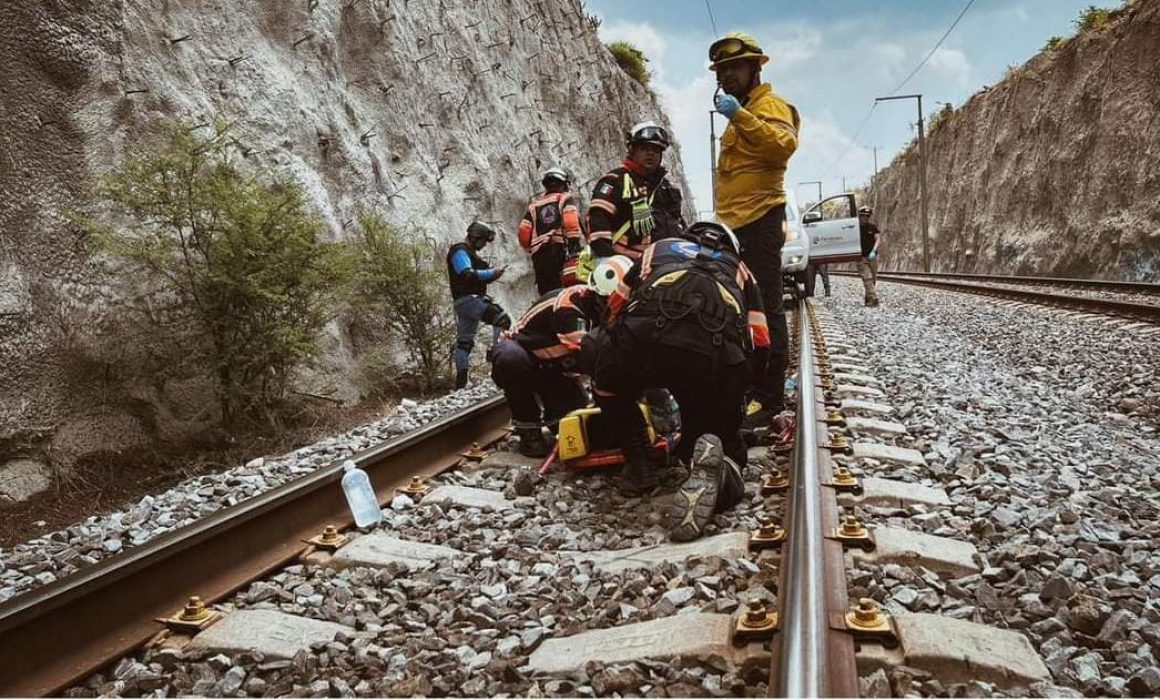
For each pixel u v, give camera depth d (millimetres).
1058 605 2895
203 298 6734
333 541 3922
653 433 5059
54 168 6625
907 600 2885
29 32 6629
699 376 4105
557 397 5730
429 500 4613
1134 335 10883
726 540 3598
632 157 5922
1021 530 3666
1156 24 27547
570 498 4707
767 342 4453
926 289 24594
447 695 2580
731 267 4348
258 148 9117
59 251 6461
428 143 13281
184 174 6637
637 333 4152
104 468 6234
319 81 10703
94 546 4316
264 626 3051
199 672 2814
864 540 3322
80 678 2783
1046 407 6891
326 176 10250
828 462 4457
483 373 11117
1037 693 2357
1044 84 36125
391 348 10133
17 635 2701
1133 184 27062
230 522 3619
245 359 6875
